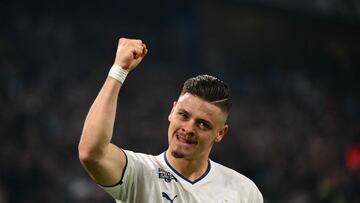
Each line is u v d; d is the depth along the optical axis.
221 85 12.92
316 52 71.19
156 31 62.97
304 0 66.88
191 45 64.56
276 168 50.41
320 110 64.00
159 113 53.00
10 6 54.34
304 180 49.69
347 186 48.03
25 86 48.50
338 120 62.78
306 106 63.72
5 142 41.56
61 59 53.53
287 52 70.19
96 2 59.09
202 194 13.30
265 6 66.12
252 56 68.25
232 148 50.41
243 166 49.59
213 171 13.71
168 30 63.69
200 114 12.62
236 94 62.59
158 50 62.47
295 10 66.94
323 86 70.06
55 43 54.81
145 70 59.31
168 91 57.81
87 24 58.44
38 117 45.72
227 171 14.05
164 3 63.09
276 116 58.94
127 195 12.66
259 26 68.38
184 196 13.10
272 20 68.62
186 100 12.72
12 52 51.59
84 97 50.22
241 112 56.84
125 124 49.44
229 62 66.94
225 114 12.97
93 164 11.52
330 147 54.69
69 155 44.53
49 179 41.03
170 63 62.69
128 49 11.77
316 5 67.56
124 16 61.00
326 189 47.44
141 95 55.31
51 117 46.19
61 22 57.00
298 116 60.41
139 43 11.91
